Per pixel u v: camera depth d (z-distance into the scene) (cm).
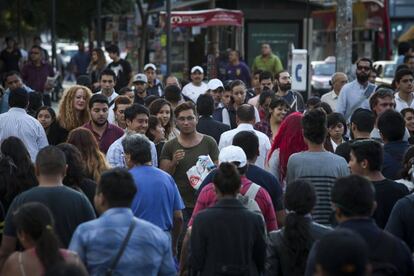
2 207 1662
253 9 5991
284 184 2073
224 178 1459
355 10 7381
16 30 9181
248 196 1659
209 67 4572
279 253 1439
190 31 6425
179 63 6406
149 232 1341
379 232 1279
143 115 2141
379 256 1264
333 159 1761
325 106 2639
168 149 2142
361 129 2041
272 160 2088
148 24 6994
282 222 1775
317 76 7319
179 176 2119
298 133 2041
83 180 1672
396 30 8631
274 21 6000
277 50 6025
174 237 1742
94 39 8881
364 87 2962
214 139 2283
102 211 1382
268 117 2811
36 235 1251
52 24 7081
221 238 1447
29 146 2322
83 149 1802
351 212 1281
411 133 2422
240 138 1791
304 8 5984
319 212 1728
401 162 1834
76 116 2447
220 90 3161
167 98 2836
